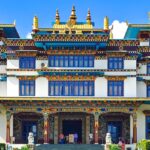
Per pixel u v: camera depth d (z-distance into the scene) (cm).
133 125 6719
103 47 6888
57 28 7162
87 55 6888
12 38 7038
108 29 6831
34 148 6191
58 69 6838
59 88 6850
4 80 6994
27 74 6862
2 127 6838
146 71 7056
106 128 6919
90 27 7219
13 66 6875
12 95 6838
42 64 6862
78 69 6838
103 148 6406
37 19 6850
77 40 6719
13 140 6744
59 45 6825
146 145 5934
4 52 6994
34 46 6906
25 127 6912
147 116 6919
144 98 6656
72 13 7300
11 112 6719
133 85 6862
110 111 6712
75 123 7025
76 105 6700
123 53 6862
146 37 7138
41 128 6912
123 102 6688
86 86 6862
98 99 6631
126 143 6838
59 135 6944
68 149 6375
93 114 6719
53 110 6706
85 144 6606
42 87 6844
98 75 6856
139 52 7056
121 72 6869
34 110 6712
